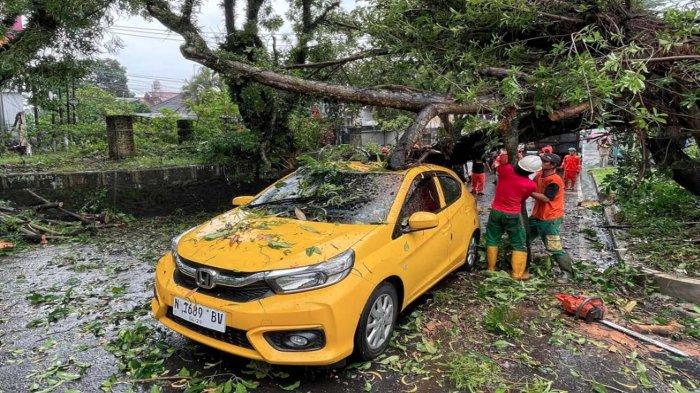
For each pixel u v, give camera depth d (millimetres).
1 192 8234
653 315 4426
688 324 4184
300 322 2898
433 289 4961
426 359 3473
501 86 4344
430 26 5426
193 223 8883
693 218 7566
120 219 8836
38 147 14023
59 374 3229
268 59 8344
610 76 4199
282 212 4129
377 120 8898
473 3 4535
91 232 7934
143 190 9391
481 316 4289
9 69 7660
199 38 6695
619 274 5418
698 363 3525
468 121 4484
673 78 4773
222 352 3547
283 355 2900
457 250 4980
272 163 10406
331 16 9328
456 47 5316
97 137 14531
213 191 10273
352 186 4340
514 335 3852
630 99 4762
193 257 3271
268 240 3346
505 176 5262
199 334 3184
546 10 4844
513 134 5055
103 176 8992
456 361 3377
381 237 3561
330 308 2939
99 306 4566
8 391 3029
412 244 3879
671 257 5734
